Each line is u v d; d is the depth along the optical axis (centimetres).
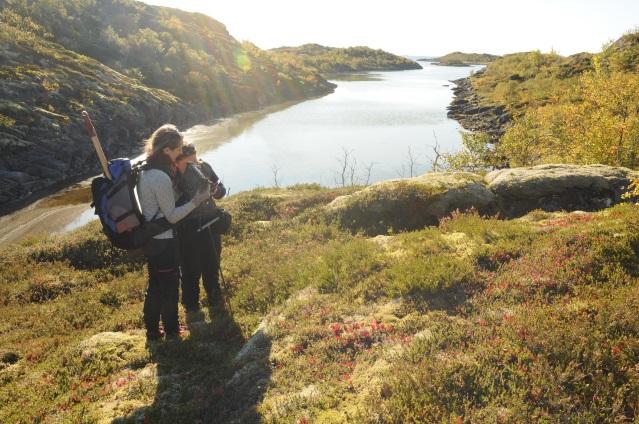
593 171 1313
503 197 1328
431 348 514
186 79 7469
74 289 1045
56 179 3634
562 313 546
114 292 985
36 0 6956
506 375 455
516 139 2842
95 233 1341
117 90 5253
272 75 10000
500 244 800
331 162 4144
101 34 7419
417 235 919
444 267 721
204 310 801
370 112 7369
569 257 699
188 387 550
